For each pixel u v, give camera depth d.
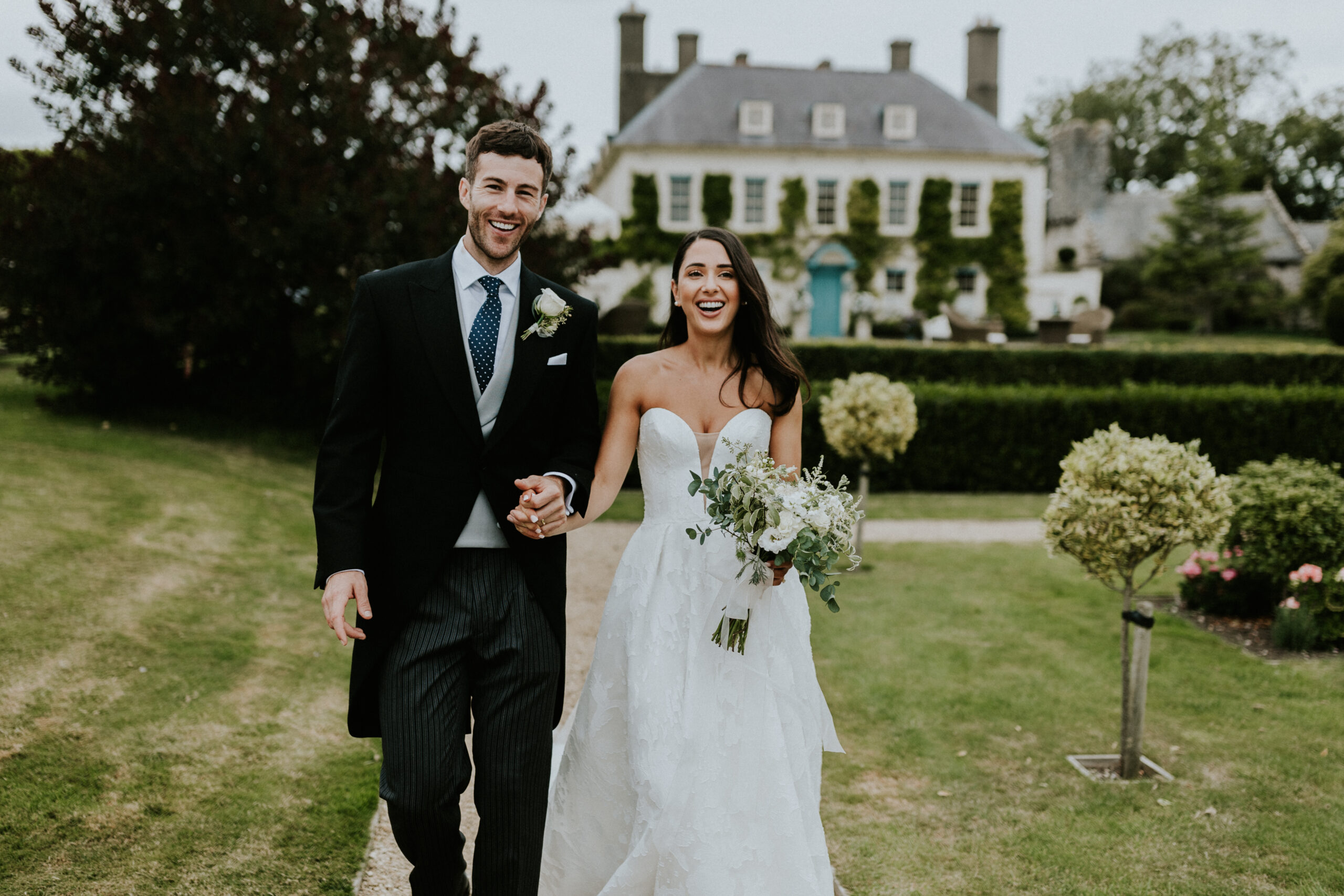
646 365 2.50
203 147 9.55
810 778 2.28
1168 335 29.44
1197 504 3.40
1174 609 6.16
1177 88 43.31
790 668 2.29
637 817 2.21
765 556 2.17
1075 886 2.70
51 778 2.93
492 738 2.03
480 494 2.11
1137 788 3.41
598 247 26.56
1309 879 2.75
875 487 11.64
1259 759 3.70
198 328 10.41
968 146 27.64
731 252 2.46
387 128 10.98
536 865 2.06
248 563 5.77
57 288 10.06
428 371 2.06
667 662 2.29
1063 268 31.66
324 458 2.05
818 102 27.95
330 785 3.08
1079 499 3.56
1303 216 43.84
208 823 2.78
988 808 3.22
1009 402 11.59
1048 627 5.57
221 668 4.03
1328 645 5.30
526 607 2.11
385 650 2.04
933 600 6.21
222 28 10.63
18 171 10.42
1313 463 5.94
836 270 27.64
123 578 4.93
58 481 6.75
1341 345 23.80
